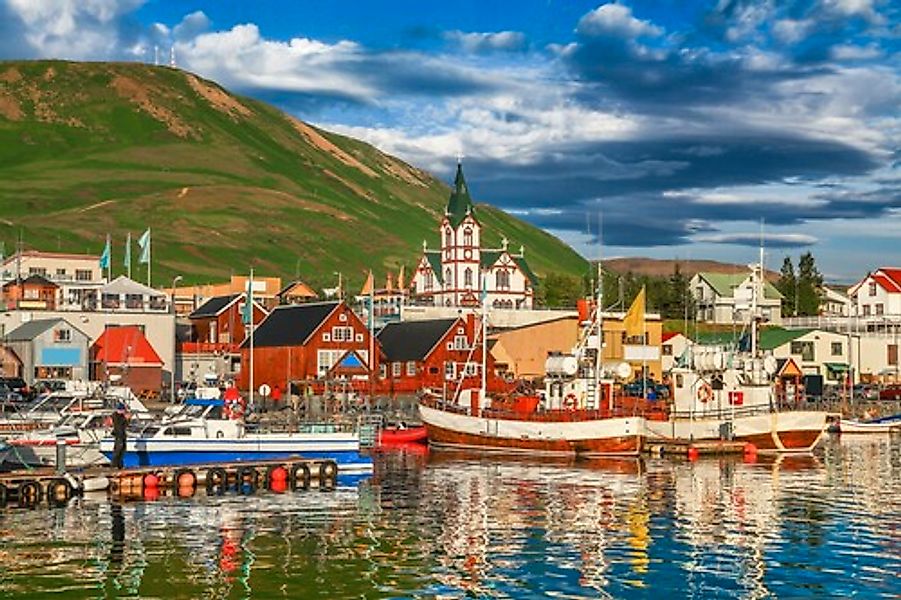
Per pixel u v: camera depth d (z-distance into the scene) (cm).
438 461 8731
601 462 8681
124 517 5691
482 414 9562
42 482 6322
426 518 5769
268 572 4491
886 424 11712
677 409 9806
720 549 4962
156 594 4141
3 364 13150
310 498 6469
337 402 11806
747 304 10481
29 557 4712
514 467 8275
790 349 15838
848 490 6912
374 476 7625
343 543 5072
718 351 9731
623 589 4247
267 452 7475
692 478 7569
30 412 8462
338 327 14088
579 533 5347
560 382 9644
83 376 13388
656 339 15625
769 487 7056
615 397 10294
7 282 15838
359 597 4122
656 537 5244
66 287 16338
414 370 14200
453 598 4109
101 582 4300
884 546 5028
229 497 6475
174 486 6719
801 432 9406
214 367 15550
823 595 4166
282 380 14025
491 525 5562
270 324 15000
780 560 4734
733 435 9412
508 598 4112
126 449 7038
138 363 13750
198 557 4744
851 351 15400
